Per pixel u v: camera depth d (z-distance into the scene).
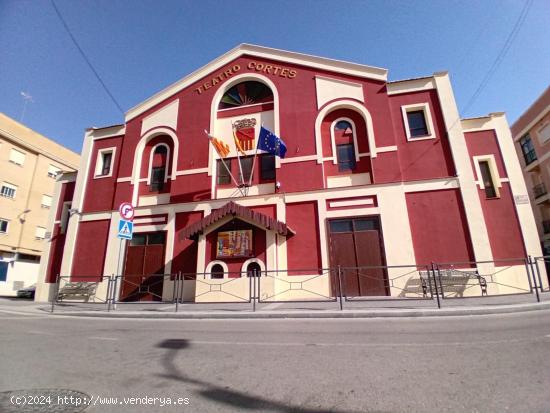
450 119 12.97
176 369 4.21
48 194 30.34
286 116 14.66
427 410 2.86
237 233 12.73
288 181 13.68
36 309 11.41
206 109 15.94
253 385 3.59
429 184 12.43
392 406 2.96
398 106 13.77
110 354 5.04
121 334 6.70
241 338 5.98
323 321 7.50
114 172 16.39
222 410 2.99
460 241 11.64
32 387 3.63
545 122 23.88
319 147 13.84
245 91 16.11
